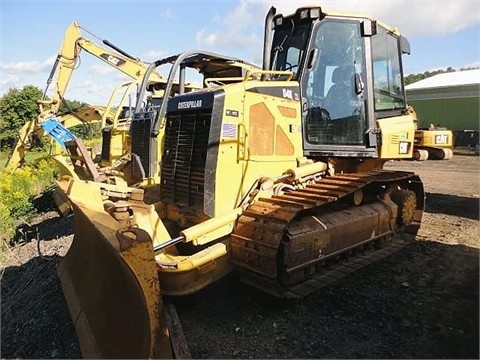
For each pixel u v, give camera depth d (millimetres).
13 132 28672
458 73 28797
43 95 11797
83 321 3658
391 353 3125
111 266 3344
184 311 3916
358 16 4930
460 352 2992
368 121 5098
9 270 5801
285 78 4797
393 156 5414
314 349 3268
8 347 3775
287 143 4543
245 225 3902
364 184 4496
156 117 7203
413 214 5867
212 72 7219
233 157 4105
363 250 4910
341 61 4926
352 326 3568
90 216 3492
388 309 3818
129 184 8461
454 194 9594
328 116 4871
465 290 4070
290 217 3633
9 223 8297
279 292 3715
